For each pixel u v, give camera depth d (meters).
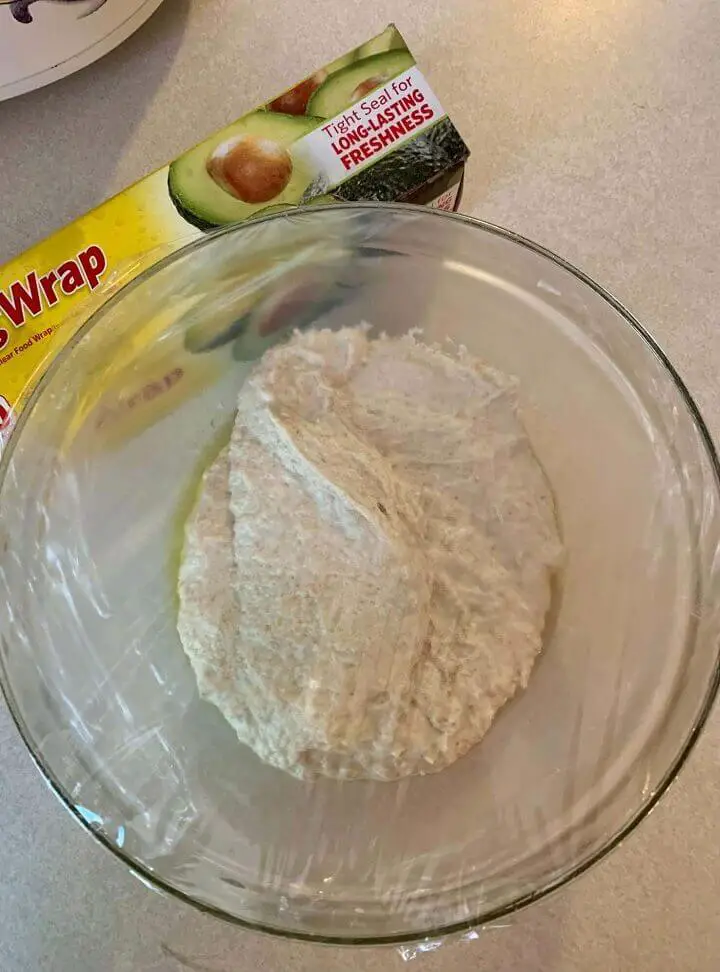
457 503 0.35
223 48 0.42
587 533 0.36
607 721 0.34
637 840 0.37
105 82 0.41
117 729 0.35
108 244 0.35
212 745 0.34
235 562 0.34
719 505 0.34
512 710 0.34
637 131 0.42
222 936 0.36
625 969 0.36
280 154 0.35
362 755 0.33
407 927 0.32
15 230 0.39
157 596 0.36
